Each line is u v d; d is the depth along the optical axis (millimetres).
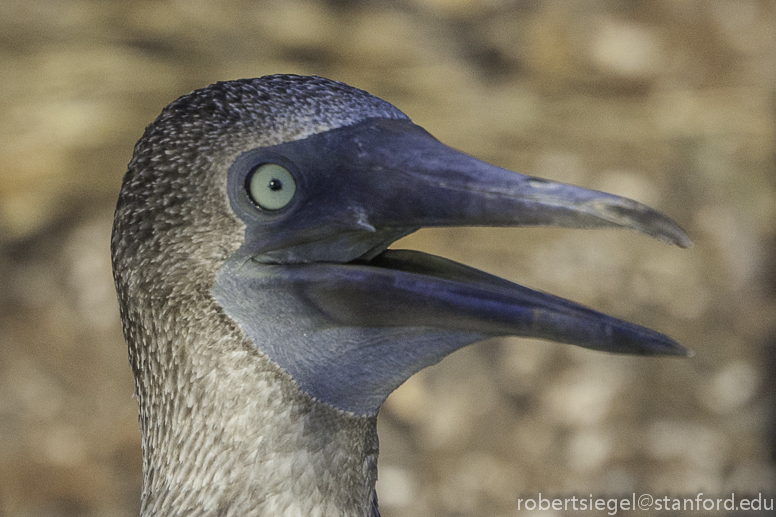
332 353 4227
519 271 11922
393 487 10305
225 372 4215
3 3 13125
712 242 12641
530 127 13305
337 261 4219
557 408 10969
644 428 10922
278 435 4246
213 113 4129
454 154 4055
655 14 15406
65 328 11398
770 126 13969
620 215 3668
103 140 12070
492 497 10344
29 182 12008
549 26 14523
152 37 12914
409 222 4027
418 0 14312
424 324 4102
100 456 10461
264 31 13328
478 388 11000
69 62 12469
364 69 13273
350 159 4098
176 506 4363
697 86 14500
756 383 11438
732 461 10719
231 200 4094
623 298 11992
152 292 4203
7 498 10102
